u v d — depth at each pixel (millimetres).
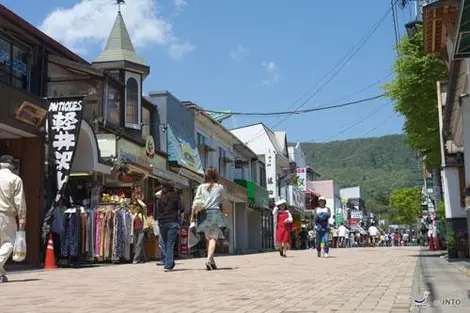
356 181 164375
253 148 48531
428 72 16906
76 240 14688
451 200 14750
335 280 9422
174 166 24797
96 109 19266
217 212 12086
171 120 25766
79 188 16984
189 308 6266
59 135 15109
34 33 16078
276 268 12555
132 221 16812
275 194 47469
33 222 14547
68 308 6355
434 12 12305
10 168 9828
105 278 10297
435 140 17359
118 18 22688
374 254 21031
